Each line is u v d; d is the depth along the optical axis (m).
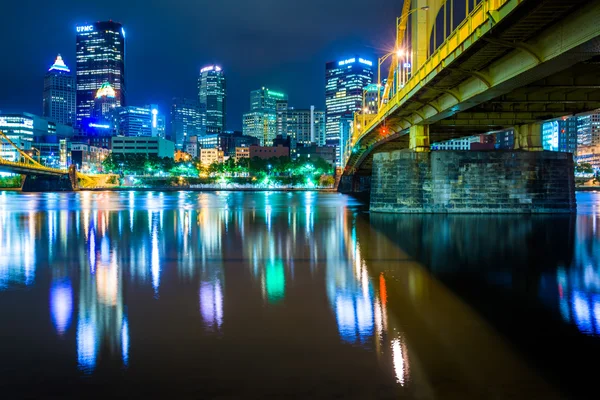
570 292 18.45
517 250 28.64
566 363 11.70
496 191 53.50
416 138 56.88
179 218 54.66
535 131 55.88
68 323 14.77
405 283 20.03
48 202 97.50
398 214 54.38
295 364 11.65
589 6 22.33
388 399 10.02
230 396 10.15
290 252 28.53
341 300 17.36
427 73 39.97
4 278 21.27
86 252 28.77
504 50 30.20
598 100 42.50
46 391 10.40
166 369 11.42
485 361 11.81
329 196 134.25
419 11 52.41
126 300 17.42
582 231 37.28
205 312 15.88
